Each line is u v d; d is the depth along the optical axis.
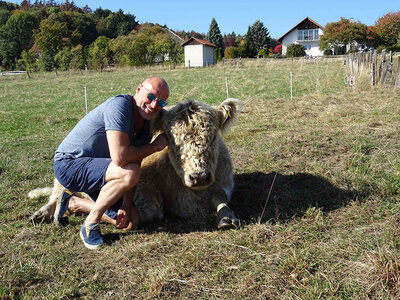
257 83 20.58
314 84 17.69
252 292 2.85
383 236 3.33
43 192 5.38
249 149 6.80
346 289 2.78
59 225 4.27
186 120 3.75
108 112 3.63
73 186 3.89
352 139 6.66
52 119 12.77
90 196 4.28
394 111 8.88
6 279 3.25
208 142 3.73
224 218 3.85
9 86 29.84
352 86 15.24
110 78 32.03
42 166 6.92
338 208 4.16
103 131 3.82
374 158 5.50
